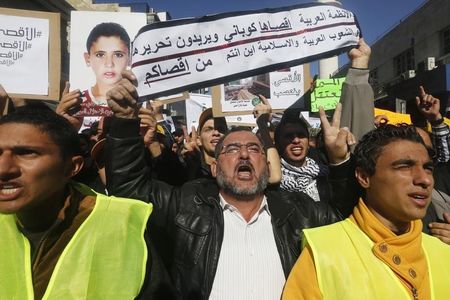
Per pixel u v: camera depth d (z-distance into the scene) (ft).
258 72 9.44
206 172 11.26
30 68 9.37
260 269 6.38
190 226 6.75
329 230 5.80
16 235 4.76
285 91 10.98
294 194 7.48
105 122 7.79
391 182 5.37
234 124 14.35
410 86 27.76
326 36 9.66
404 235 5.42
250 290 6.26
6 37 9.30
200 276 6.43
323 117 7.70
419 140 5.49
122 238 5.02
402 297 5.16
